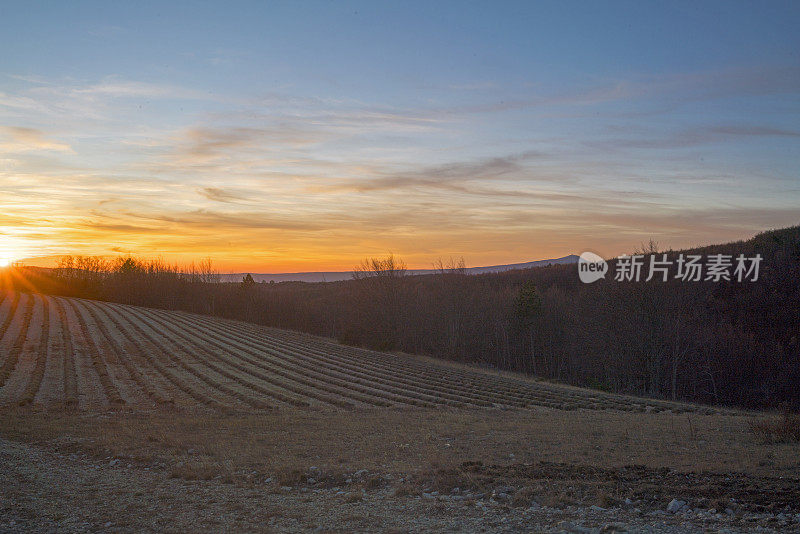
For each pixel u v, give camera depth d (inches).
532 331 3312.0
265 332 3501.5
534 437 753.0
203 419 1035.3
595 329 2576.3
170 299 4598.9
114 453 655.1
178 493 466.3
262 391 1606.8
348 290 4271.7
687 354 2353.6
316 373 2053.4
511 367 3533.5
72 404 1314.0
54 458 652.7
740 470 482.6
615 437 738.8
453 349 3548.2
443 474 490.0
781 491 391.5
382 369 2317.9
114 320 3221.0
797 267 2394.2
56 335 2529.5
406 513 381.1
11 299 3698.3
